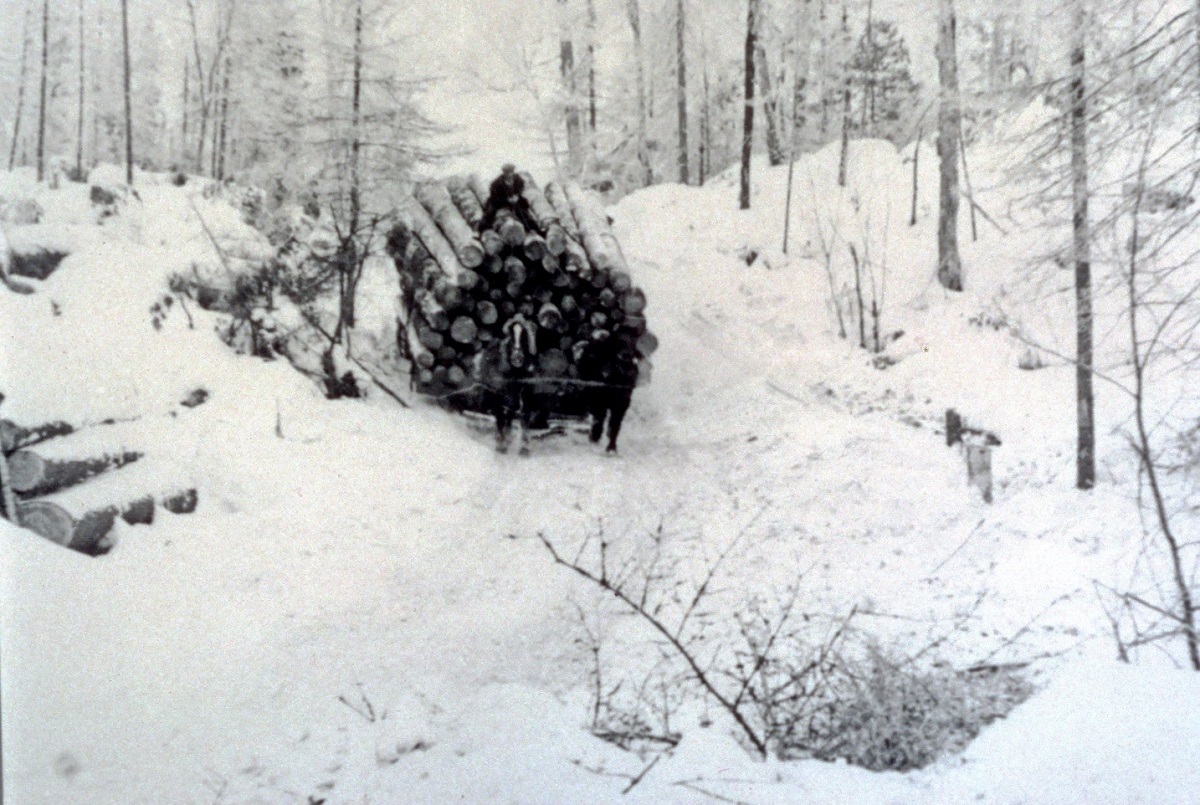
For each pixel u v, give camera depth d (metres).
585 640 6.34
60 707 4.50
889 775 4.49
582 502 9.12
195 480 7.20
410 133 13.30
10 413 6.36
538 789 4.28
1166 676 4.75
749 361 14.52
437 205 12.04
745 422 12.27
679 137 24.02
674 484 10.06
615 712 5.25
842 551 8.12
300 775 4.50
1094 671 4.95
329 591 6.49
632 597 7.14
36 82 12.28
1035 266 7.37
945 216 15.01
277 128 13.45
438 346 10.84
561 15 22.42
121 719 4.62
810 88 23.78
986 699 5.30
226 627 5.70
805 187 19.48
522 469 9.88
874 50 22.98
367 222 12.62
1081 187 6.59
